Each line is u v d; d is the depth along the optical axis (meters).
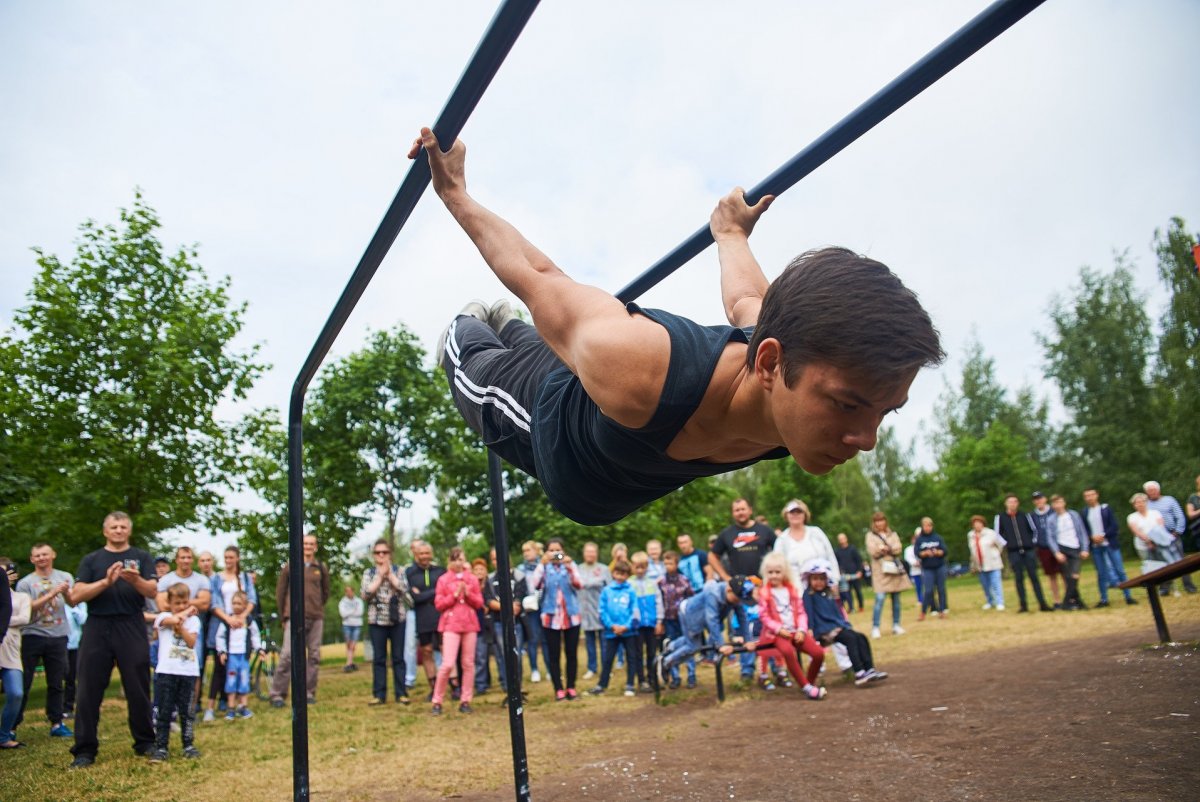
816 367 1.03
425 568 8.44
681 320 1.31
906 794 3.18
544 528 17.72
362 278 2.02
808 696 6.02
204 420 12.41
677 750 4.62
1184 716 3.89
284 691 8.16
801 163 1.64
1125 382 32.19
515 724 2.66
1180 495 28.33
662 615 7.76
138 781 4.70
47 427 11.56
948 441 46.72
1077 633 7.90
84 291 12.34
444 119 1.44
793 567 6.95
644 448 1.34
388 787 4.32
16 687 6.11
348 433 16.36
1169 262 30.86
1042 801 2.86
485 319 2.17
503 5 1.14
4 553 11.52
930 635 9.38
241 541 13.95
